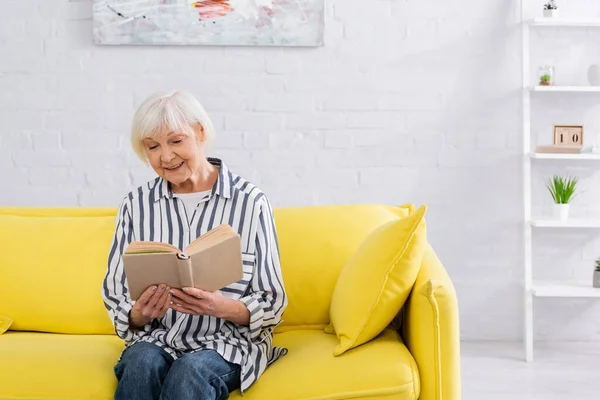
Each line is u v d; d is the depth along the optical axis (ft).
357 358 6.97
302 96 12.28
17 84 12.27
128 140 12.35
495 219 12.44
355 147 12.34
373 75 12.26
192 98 7.41
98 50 12.23
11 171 12.38
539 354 11.96
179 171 7.28
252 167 12.36
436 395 6.83
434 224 12.44
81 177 12.39
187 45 12.18
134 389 6.63
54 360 7.16
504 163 12.36
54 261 8.56
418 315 6.97
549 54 12.35
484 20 12.23
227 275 6.77
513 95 12.28
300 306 8.32
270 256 7.45
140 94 12.28
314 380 6.80
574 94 12.38
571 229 12.50
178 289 6.70
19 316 8.40
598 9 12.28
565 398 10.06
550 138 12.42
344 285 7.59
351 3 12.17
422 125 12.32
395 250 7.13
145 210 7.55
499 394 10.21
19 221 8.96
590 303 12.60
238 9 12.06
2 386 6.97
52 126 12.32
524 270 12.16
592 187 12.46
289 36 12.11
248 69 12.24
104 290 7.41
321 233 8.59
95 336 8.29
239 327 7.30
